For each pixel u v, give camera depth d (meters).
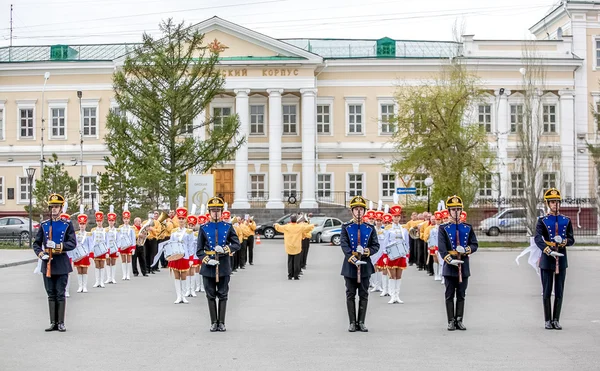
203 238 14.27
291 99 59.75
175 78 37.25
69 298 20.00
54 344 12.76
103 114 60.34
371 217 22.67
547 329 14.17
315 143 58.50
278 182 57.22
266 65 56.72
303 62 56.69
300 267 25.62
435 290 21.98
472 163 43.59
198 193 37.41
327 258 35.75
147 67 37.34
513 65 59.97
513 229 48.44
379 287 22.11
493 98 60.19
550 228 14.24
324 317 15.92
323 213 56.50
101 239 23.20
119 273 28.61
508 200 48.34
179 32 37.94
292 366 10.86
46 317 16.06
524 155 45.31
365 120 60.12
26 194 60.75
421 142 44.16
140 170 36.97
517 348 12.20
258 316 16.08
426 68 59.88
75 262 21.39
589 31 61.31
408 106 44.91
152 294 21.08
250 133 59.81
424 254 29.39
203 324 15.09
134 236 26.19
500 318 15.63
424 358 11.41
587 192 60.12
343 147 59.94
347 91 60.16
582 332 13.80
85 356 11.69
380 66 59.88
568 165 60.22
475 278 24.98
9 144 60.88
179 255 18.83
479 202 48.34
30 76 60.75
